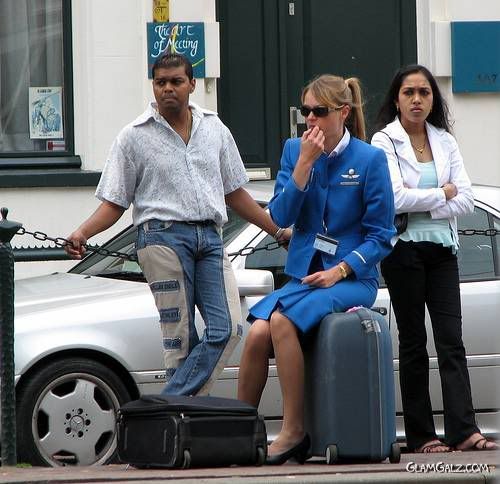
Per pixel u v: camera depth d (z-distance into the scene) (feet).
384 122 101.81
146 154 91.66
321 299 86.74
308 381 87.61
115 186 92.02
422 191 97.96
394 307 99.66
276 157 162.71
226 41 161.48
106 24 151.43
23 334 99.35
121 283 107.55
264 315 87.66
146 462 84.38
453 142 101.04
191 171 91.97
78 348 100.01
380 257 88.53
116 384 100.99
